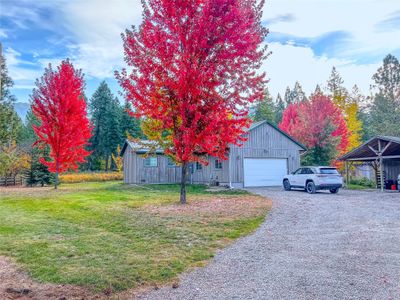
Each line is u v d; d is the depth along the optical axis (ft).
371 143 69.56
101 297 13.70
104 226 28.60
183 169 42.32
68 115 58.65
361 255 19.36
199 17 35.22
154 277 16.08
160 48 35.45
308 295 13.55
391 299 12.96
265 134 80.28
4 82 102.73
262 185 78.02
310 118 99.14
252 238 24.49
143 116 39.27
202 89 35.53
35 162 89.51
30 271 16.87
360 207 40.11
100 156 166.81
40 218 32.01
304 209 38.34
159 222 30.07
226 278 15.96
